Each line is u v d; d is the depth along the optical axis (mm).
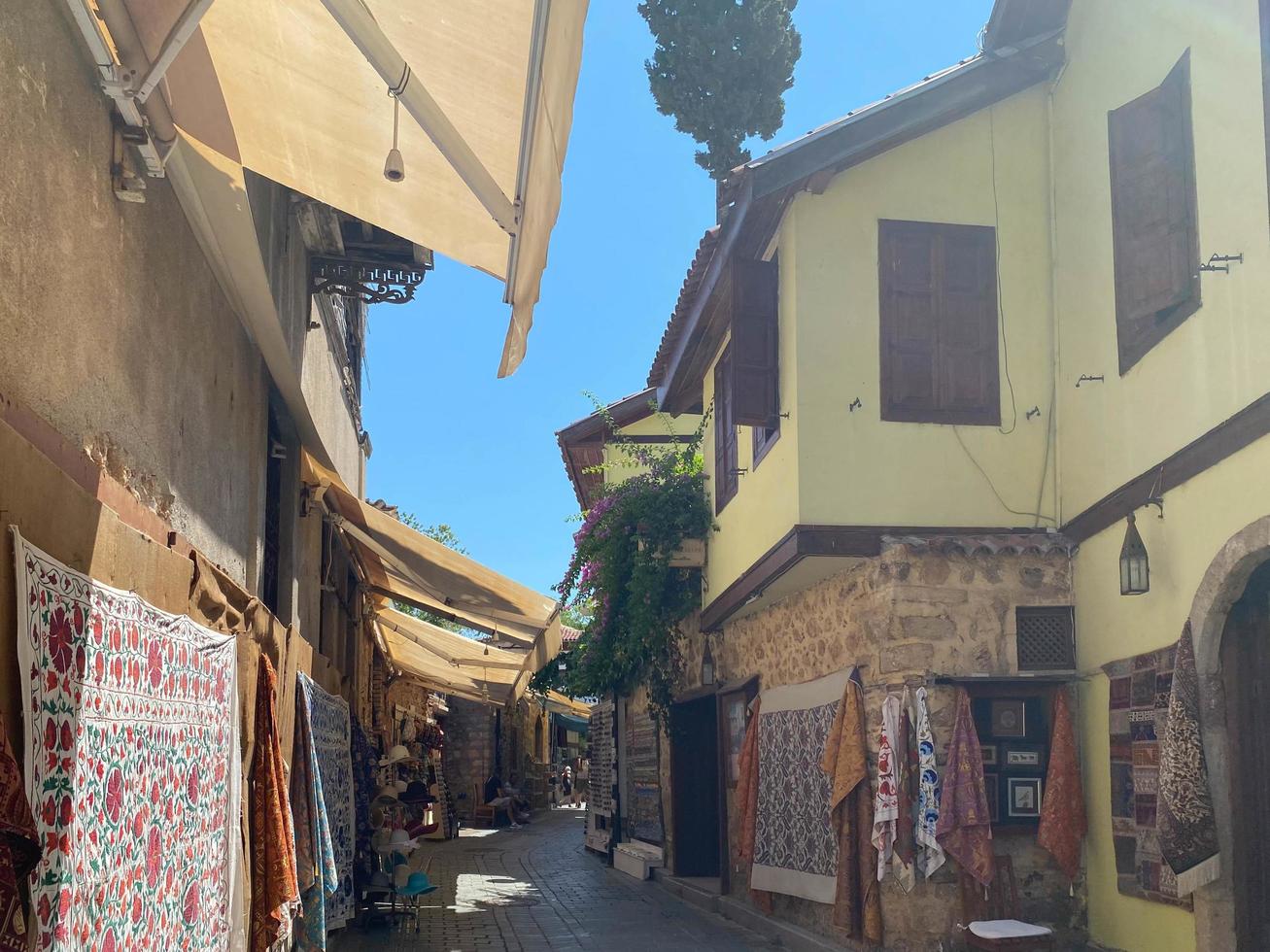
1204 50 6871
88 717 3000
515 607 11648
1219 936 6363
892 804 8203
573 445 18547
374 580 13742
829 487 8688
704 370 13398
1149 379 7449
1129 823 7539
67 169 3195
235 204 4668
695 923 12023
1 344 2670
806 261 8906
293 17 3557
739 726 12867
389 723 19797
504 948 10375
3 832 2172
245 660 5555
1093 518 8148
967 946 8094
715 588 13055
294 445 8516
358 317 14188
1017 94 9219
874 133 8672
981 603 8523
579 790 45438
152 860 3629
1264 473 6102
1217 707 6543
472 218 4238
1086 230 8461
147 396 4156
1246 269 6355
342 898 9898
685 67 14875
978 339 8984
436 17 3062
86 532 3078
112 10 3139
